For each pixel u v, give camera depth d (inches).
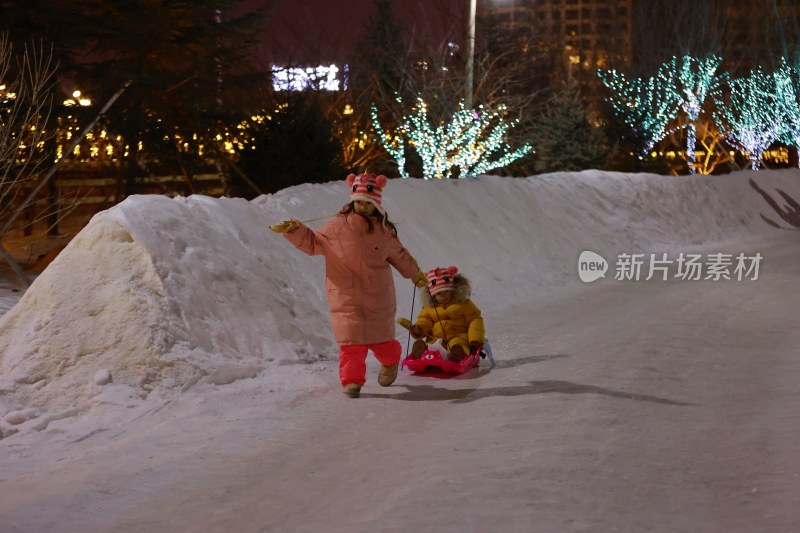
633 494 181.5
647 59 1298.0
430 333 316.5
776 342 364.5
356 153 957.8
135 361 275.7
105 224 304.8
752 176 1037.8
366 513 173.5
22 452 228.5
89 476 201.9
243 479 198.8
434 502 176.7
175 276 300.2
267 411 255.1
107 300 288.7
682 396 268.1
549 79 1375.5
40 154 604.1
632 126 1261.1
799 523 162.7
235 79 860.0
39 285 295.4
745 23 1417.3
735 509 172.6
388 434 231.0
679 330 381.7
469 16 846.5
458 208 572.4
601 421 236.1
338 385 284.7
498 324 407.2
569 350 341.4
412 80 932.6
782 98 1336.1
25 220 772.6
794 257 716.0
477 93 920.3
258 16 852.0
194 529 170.1
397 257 276.5
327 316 352.2
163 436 233.6
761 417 243.0
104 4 722.8
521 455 207.0
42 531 169.8
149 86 776.9
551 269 585.0
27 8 700.7
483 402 261.7
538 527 163.0
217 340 295.9
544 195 706.8
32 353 277.7
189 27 796.6
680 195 872.3
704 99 1338.6
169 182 865.5
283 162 679.1
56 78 706.2
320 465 207.3
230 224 351.3
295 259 376.2
